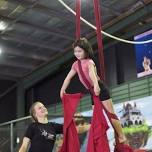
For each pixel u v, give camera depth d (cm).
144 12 839
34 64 1206
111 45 962
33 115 338
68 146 252
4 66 1204
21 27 933
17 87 1320
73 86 1074
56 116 655
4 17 866
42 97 1229
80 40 241
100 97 240
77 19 266
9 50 1073
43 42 1038
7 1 787
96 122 239
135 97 844
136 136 744
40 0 795
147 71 837
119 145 241
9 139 657
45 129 331
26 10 839
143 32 866
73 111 254
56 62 1146
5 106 1300
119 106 802
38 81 1230
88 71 239
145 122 733
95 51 974
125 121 778
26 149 331
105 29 948
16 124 830
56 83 1167
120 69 937
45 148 324
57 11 848
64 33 981
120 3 832
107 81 967
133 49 898
